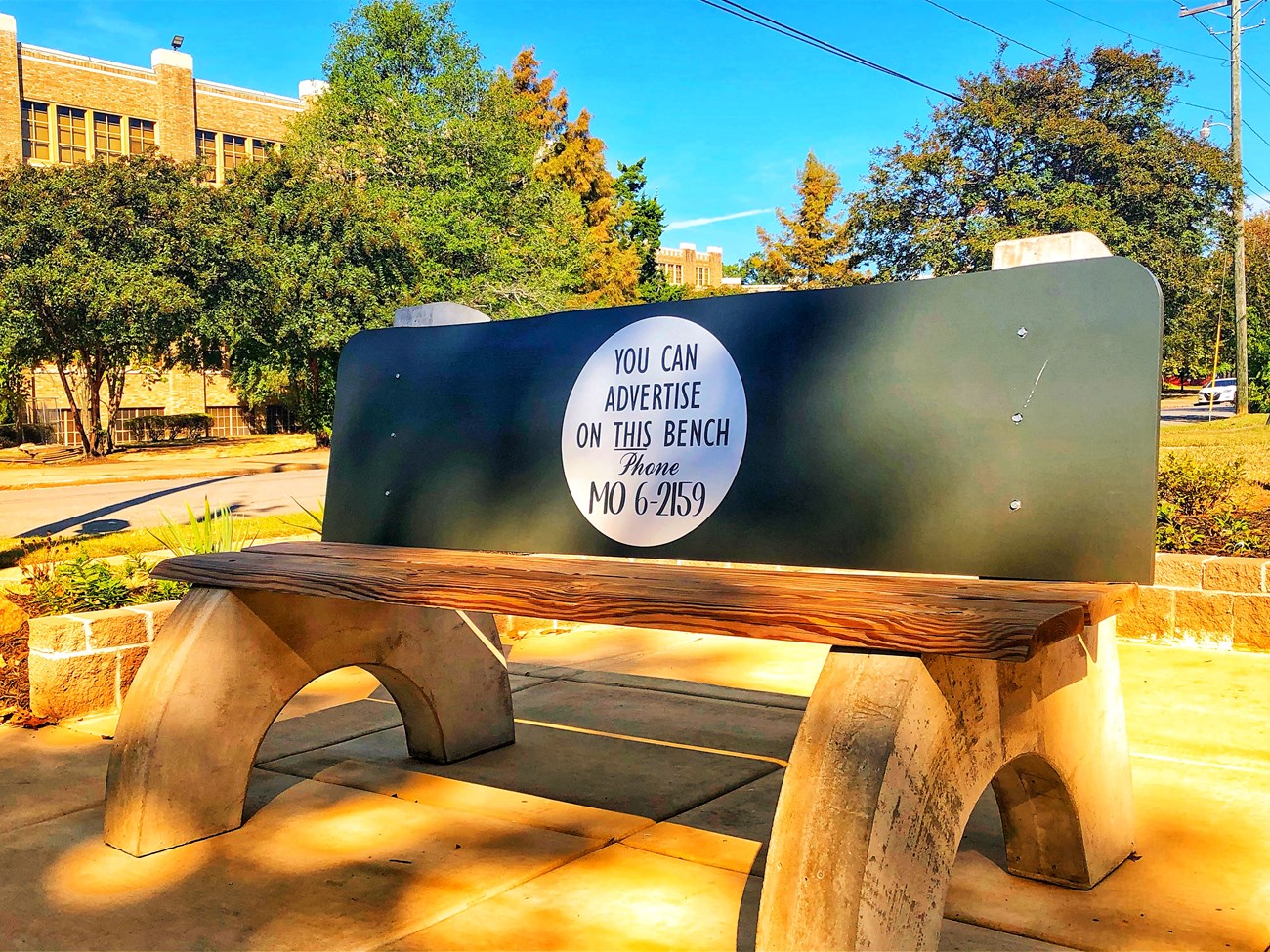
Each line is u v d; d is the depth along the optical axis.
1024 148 35.47
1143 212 34.69
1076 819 2.63
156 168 26.66
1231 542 6.57
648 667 5.59
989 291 2.42
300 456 28.48
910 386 2.50
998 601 1.94
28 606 5.41
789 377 2.69
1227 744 3.94
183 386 37.69
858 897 1.80
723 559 2.71
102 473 22.00
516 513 3.20
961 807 2.05
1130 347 2.22
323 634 3.40
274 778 3.71
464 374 3.47
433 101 32.38
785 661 5.69
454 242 30.48
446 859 2.95
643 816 3.30
